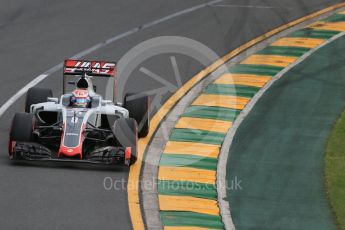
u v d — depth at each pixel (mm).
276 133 59781
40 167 51375
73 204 46844
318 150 57094
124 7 92000
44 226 43969
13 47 77312
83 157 52188
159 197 48531
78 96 53156
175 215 46312
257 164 54250
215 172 52656
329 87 70188
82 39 80812
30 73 70750
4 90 65938
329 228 45906
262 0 96250
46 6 91375
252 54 78312
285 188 50875
